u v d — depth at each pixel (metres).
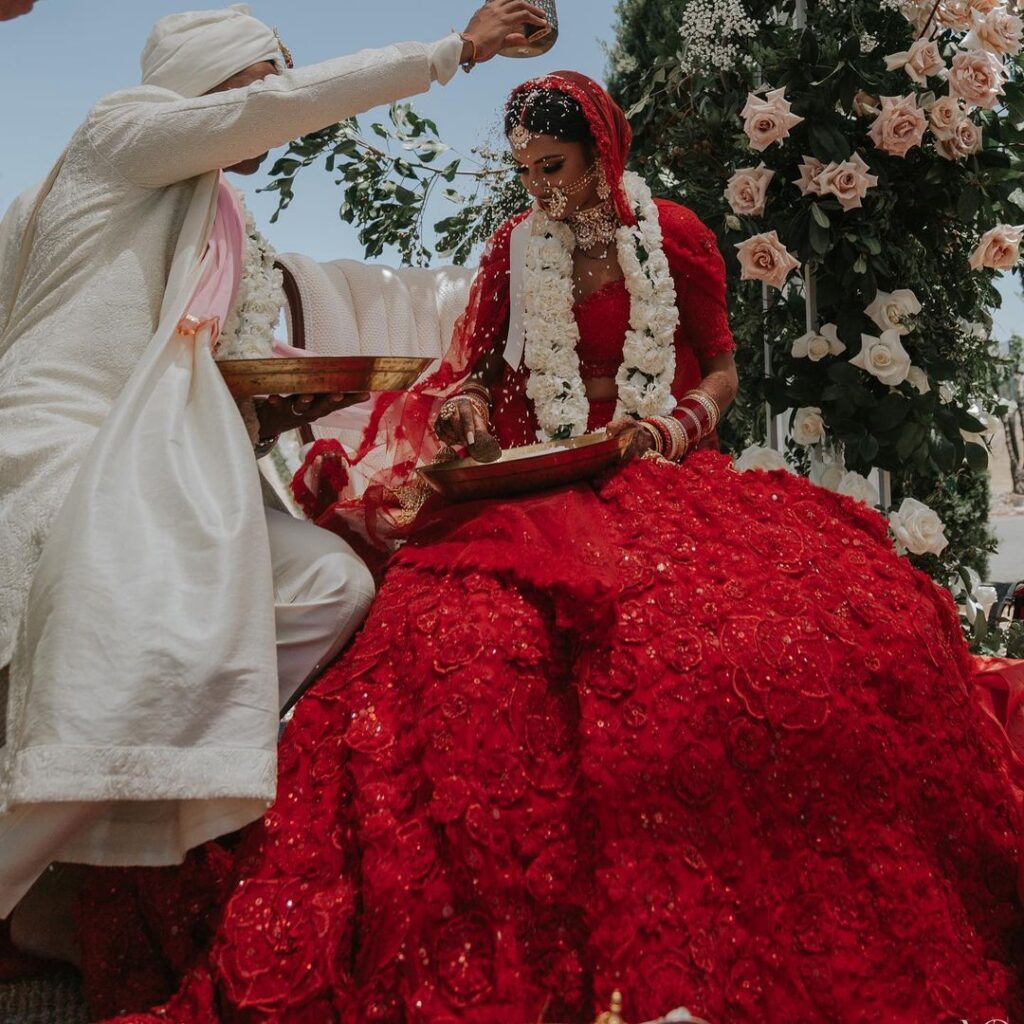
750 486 2.49
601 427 2.89
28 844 2.02
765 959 1.90
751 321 3.89
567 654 2.13
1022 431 11.95
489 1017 1.86
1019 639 3.76
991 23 3.61
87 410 2.42
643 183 2.91
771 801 1.98
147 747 1.98
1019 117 3.80
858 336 3.70
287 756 2.16
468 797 1.95
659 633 2.06
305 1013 1.92
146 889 2.28
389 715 2.13
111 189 2.56
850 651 2.09
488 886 1.92
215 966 1.97
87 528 2.12
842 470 3.73
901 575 2.34
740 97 3.85
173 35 2.78
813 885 1.95
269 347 2.72
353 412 3.17
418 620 2.18
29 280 2.58
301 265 3.73
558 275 2.84
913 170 3.74
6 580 2.24
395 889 1.93
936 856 2.06
